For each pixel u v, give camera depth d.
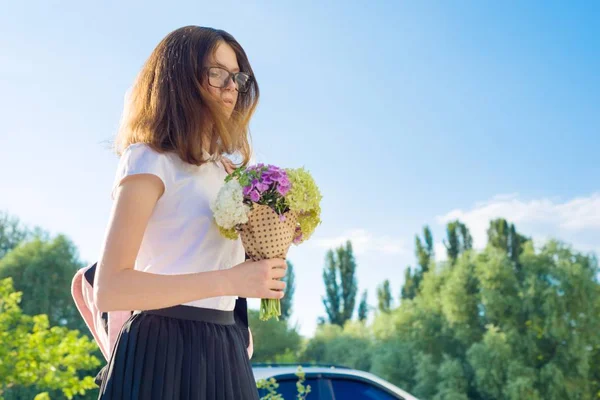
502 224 45.66
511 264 35.69
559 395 30.64
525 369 31.25
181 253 1.64
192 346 1.61
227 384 1.64
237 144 1.88
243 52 1.89
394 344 37.66
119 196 1.54
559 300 31.75
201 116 1.69
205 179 1.71
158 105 1.69
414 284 51.31
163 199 1.62
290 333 40.91
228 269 1.58
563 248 33.59
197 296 1.52
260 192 1.66
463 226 51.22
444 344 36.12
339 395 4.41
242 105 1.93
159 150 1.62
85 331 35.50
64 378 12.57
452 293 36.06
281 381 4.31
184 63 1.72
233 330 1.75
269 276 1.62
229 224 1.63
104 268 1.49
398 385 36.12
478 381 32.19
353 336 41.25
